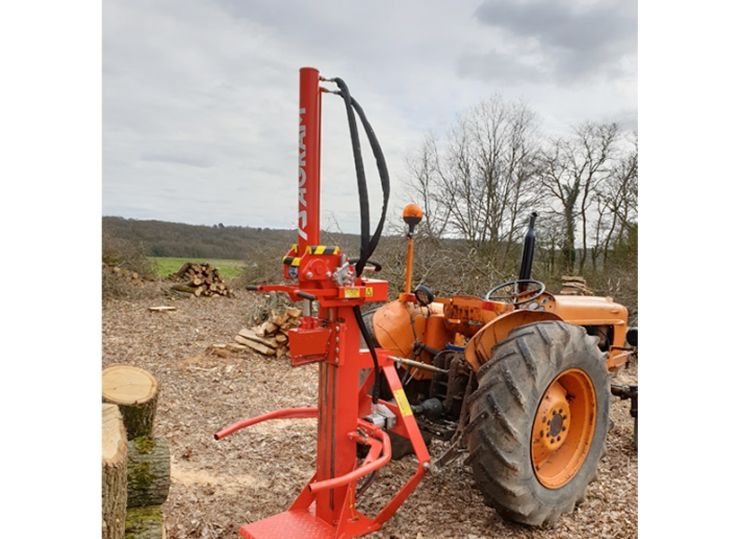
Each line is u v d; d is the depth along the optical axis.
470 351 3.00
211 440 4.30
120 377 3.02
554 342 2.81
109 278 11.87
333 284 2.49
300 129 2.42
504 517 2.88
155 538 2.54
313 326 2.54
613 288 10.48
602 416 3.21
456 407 3.29
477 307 3.37
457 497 3.27
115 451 2.22
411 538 2.82
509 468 2.65
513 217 13.77
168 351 7.49
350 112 2.51
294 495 3.35
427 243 9.88
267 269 14.73
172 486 3.43
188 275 13.94
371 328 3.62
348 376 2.61
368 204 2.54
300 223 2.45
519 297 3.94
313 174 2.43
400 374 3.60
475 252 10.30
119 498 2.22
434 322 3.66
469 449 2.72
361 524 2.57
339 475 2.61
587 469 3.14
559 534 2.91
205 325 9.66
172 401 5.33
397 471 3.61
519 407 2.66
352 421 2.63
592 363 3.09
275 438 4.35
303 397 5.64
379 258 9.54
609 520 3.08
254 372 6.55
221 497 3.30
